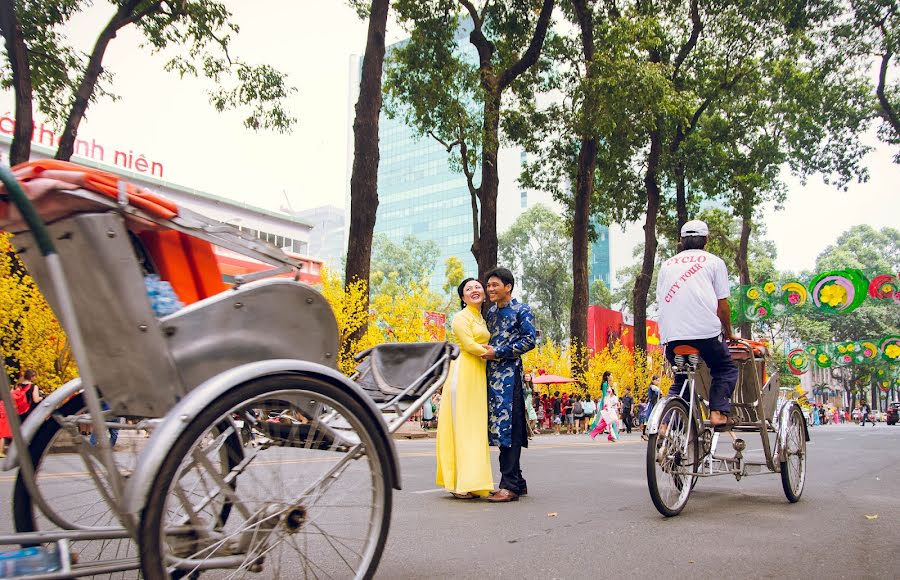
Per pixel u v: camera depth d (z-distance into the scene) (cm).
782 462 470
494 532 364
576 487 562
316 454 222
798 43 2441
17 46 1164
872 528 385
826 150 2670
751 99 2559
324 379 211
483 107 1852
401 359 295
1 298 982
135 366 199
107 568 201
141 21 1355
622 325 4122
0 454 916
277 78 1492
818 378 7838
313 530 223
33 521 236
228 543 206
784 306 2891
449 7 1878
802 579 275
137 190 201
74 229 189
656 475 402
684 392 440
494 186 1816
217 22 1373
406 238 7069
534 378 2380
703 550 324
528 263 5634
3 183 173
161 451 176
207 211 4119
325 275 1496
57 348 1006
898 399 8112
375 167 1446
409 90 1919
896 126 2444
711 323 428
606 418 1606
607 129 1878
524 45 2088
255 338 213
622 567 291
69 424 233
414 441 1402
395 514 421
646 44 1889
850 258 7131
